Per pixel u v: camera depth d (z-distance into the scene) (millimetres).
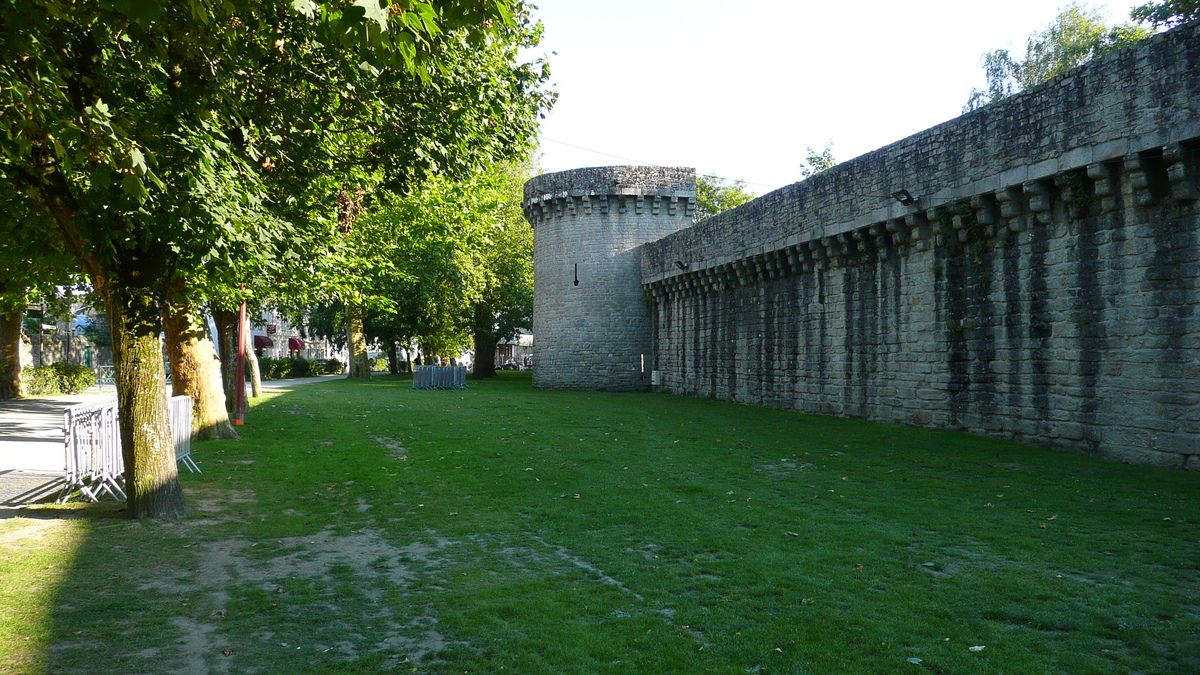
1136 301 12859
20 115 6711
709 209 58188
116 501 9914
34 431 18156
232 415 22125
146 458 9031
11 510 9250
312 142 11383
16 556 7266
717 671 4707
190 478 11844
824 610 5801
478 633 5457
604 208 38281
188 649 5168
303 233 13523
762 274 26344
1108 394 13398
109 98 7965
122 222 8344
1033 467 12445
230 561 7457
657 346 37125
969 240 16938
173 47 8188
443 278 40938
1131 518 8672
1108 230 13398
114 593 6340
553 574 7043
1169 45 11945
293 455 14578
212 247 8719
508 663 4883
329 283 17703
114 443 10461
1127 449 13000
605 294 38156
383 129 12344
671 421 20844
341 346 58500
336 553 7836
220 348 22656
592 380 37938
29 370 33812
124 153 6379
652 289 36562
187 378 16484
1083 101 13547
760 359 26797
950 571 6844
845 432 17938
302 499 10641
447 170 13039
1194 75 11578
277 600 6246
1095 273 13680
